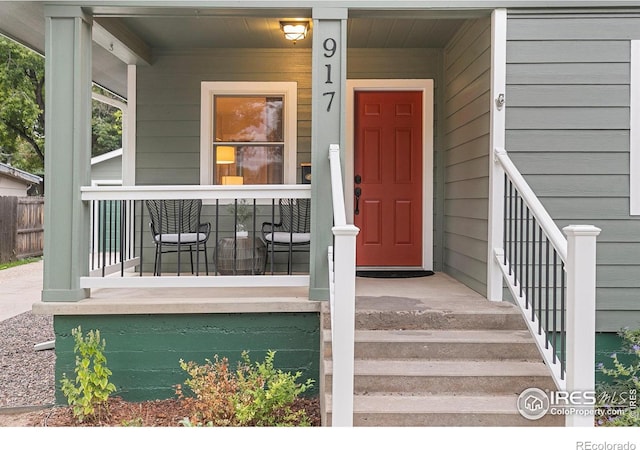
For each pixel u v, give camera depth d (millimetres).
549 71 4211
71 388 3715
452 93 5562
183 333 4043
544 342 3375
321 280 4086
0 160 20375
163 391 4035
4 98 18328
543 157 4215
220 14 4242
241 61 5969
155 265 5387
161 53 5957
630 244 4215
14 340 6426
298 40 5652
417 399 3266
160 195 4117
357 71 5961
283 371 4055
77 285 4051
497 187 4184
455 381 3350
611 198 4219
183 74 5961
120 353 4023
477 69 4668
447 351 3604
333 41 4129
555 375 3117
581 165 4219
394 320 3873
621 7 4188
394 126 6109
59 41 4070
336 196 3504
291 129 5996
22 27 5090
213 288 4777
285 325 4070
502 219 4184
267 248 5637
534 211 3396
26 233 13875
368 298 4371
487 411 3123
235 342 4059
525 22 4199
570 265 2799
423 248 6039
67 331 4008
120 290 4637
